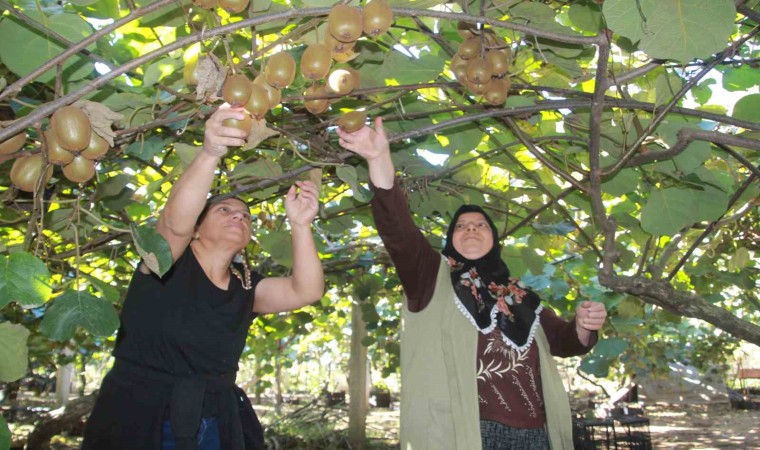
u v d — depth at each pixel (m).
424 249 2.35
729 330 2.48
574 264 4.70
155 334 2.04
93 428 2.00
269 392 21.58
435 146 2.85
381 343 7.67
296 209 2.36
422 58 2.17
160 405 2.01
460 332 2.29
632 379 15.19
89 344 7.48
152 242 1.48
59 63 1.26
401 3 1.65
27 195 2.41
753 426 14.59
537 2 1.89
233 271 2.35
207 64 1.47
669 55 1.55
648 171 2.77
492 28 1.92
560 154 2.93
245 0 1.42
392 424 14.20
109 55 2.12
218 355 2.12
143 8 1.28
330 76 1.74
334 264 4.92
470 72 1.84
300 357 19.50
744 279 3.99
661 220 2.68
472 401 2.18
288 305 2.44
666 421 15.82
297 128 2.26
